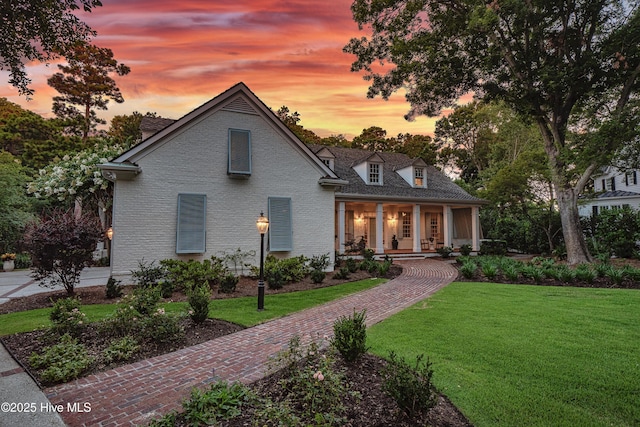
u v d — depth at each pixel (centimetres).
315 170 1288
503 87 1370
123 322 539
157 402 341
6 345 512
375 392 339
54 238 818
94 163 1464
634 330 543
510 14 1188
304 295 884
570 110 1332
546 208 1834
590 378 373
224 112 1127
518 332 538
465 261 1445
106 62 3034
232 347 504
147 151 1006
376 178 1838
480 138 3353
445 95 1481
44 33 503
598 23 1227
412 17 1359
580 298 784
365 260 1406
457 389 350
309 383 310
